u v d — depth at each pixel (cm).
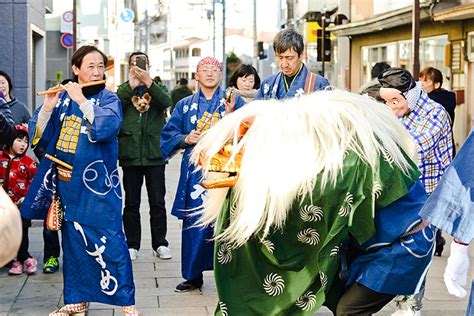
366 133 372
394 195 379
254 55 3600
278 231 372
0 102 635
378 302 396
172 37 6600
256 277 384
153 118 756
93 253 537
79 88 524
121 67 3141
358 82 2166
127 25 3091
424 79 852
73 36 1448
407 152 391
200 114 643
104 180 536
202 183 380
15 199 690
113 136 529
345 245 396
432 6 1471
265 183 358
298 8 3247
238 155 371
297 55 582
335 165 362
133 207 766
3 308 594
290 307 382
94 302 593
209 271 722
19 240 343
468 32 1475
